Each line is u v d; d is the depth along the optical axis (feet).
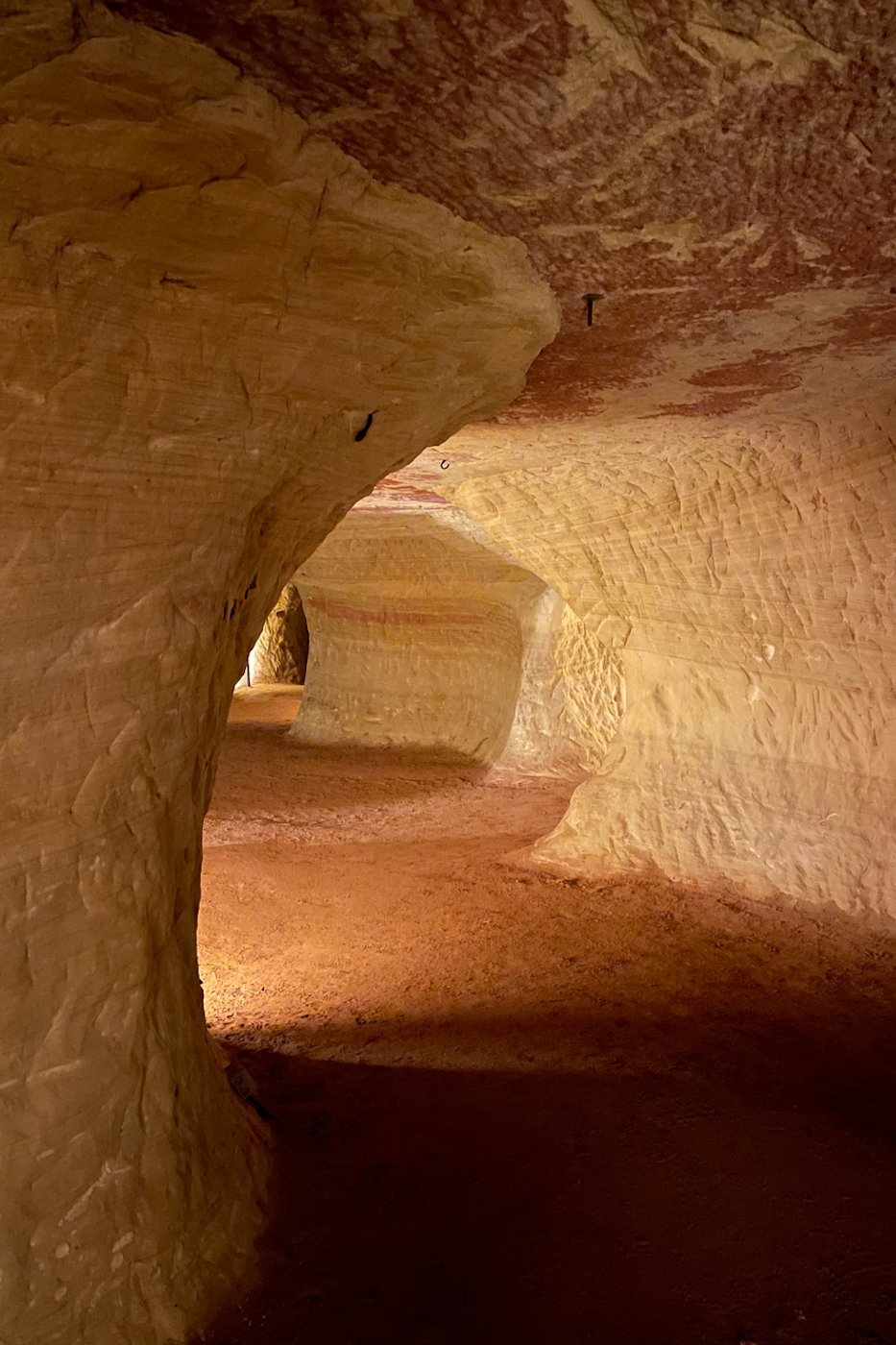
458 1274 8.62
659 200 7.13
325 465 8.87
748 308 9.76
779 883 20.27
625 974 17.24
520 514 23.38
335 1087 12.44
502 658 37.76
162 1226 7.64
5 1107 6.62
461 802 31.53
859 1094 12.66
